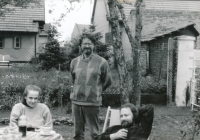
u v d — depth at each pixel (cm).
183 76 1258
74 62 662
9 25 3459
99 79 646
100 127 941
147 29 2098
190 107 1235
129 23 2362
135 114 469
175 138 802
